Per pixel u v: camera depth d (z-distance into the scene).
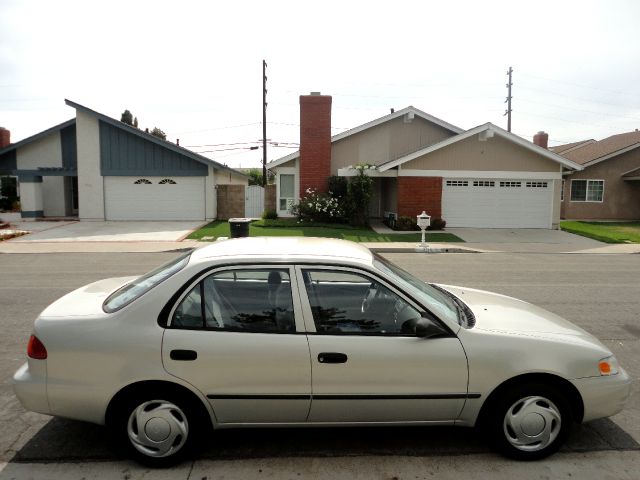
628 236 20.55
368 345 3.50
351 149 24.27
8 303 8.47
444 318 3.61
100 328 3.47
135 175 24.81
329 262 3.65
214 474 3.44
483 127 21.25
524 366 3.52
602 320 7.50
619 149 27.22
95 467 3.52
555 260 14.52
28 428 4.09
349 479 3.39
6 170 26.47
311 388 3.48
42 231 20.91
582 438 3.97
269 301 3.60
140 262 13.70
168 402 3.47
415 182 21.83
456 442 3.89
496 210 22.19
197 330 3.47
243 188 25.91
